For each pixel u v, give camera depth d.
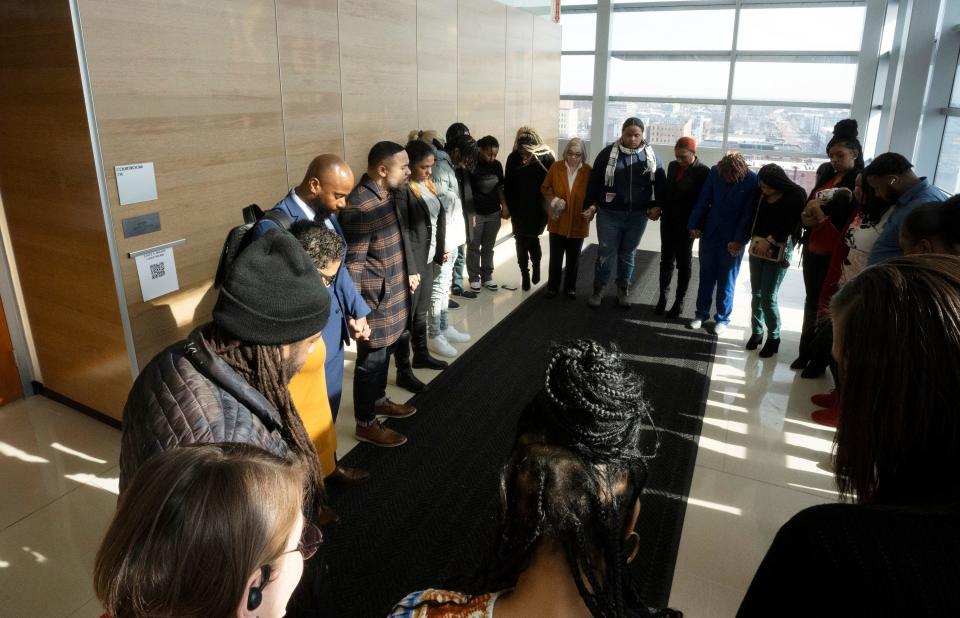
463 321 4.56
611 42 8.60
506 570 0.69
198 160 3.00
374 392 2.89
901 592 0.60
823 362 3.66
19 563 2.16
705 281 4.35
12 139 2.78
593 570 0.65
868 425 0.69
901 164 2.67
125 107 2.62
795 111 7.91
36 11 2.45
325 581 1.39
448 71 5.21
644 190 4.52
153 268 2.86
